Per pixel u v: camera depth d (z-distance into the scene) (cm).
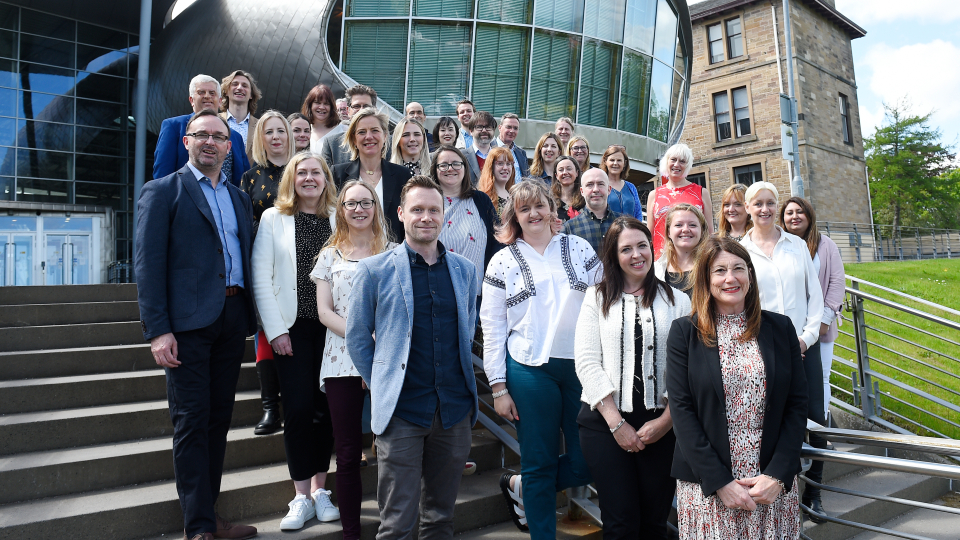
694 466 252
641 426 284
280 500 337
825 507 435
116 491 322
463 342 291
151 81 1917
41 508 294
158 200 298
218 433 309
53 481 313
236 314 318
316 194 349
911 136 3544
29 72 1800
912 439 248
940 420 589
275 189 396
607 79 1567
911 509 478
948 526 443
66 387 381
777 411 254
